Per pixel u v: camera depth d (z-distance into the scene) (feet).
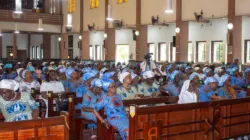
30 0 110.63
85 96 23.06
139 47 73.26
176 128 18.72
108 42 81.82
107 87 19.89
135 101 22.04
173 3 64.59
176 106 18.54
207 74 40.14
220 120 21.21
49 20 96.63
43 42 104.58
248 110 23.47
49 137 14.10
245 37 55.77
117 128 18.97
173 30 69.10
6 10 90.22
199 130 19.98
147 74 30.40
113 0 79.77
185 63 63.52
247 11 52.60
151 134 17.08
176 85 35.14
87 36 89.97
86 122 22.86
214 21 61.41
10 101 16.16
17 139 13.47
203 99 24.16
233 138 22.33
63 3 98.27
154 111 17.53
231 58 55.57
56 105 24.59
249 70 41.98
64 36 98.94
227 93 26.84
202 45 64.34
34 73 44.55
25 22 92.84
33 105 16.74
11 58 101.19
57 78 31.81
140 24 72.02
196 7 60.59
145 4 71.05
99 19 84.58
